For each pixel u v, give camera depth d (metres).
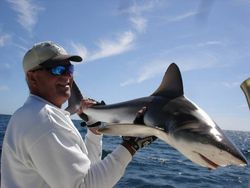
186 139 1.04
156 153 8.35
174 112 1.13
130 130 1.00
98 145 1.29
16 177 0.93
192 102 1.19
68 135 0.91
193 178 4.79
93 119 1.49
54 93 1.01
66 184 0.88
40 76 1.00
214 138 1.00
